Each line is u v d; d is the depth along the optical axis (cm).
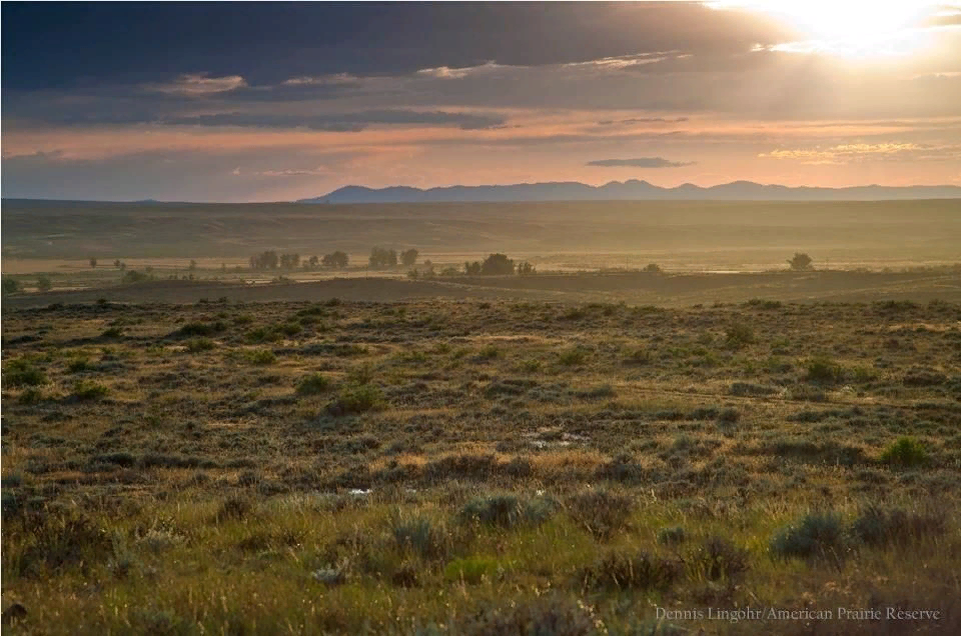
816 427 3559
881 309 8888
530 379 5119
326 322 9331
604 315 9275
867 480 2520
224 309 11544
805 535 1260
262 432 3906
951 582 1027
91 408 4581
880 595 976
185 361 6512
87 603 1094
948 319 7900
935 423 3581
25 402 4781
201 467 3164
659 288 18875
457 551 1314
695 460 2917
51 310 11688
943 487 2325
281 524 1633
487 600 993
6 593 1155
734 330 6900
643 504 1823
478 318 9419
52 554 1364
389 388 4981
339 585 1138
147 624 970
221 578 1194
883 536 1259
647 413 4009
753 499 2048
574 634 819
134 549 1396
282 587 1118
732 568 1138
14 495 2242
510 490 2258
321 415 4281
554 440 3531
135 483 2830
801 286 17462
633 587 1086
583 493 1717
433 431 3762
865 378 4803
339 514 1770
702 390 4653
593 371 5497
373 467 2894
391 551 1297
